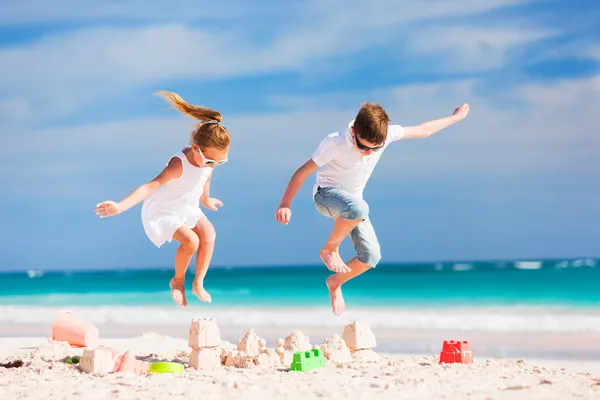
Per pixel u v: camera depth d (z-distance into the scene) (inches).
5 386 215.5
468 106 301.0
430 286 963.3
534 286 877.8
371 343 287.3
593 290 784.3
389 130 270.8
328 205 261.6
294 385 208.8
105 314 669.9
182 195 269.1
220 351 276.1
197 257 271.3
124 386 211.9
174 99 269.0
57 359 292.2
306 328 517.7
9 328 548.7
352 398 189.9
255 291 979.9
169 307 737.6
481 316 575.8
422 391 197.3
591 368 300.8
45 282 1748.3
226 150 267.9
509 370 240.4
